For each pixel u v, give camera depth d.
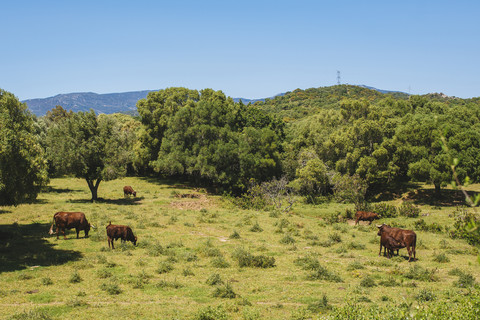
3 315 11.84
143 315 12.38
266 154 56.28
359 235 30.12
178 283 16.08
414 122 49.78
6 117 21.52
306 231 30.11
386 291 15.48
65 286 15.42
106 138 40.78
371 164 51.03
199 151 56.22
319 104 154.38
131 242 24.03
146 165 69.69
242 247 23.22
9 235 23.95
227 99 72.50
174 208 41.69
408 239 21.52
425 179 48.12
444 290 15.33
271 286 16.55
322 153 59.66
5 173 20.09
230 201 48.94
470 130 44.75
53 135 39.28
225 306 13.41
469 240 26.12
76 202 40.22
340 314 9.54
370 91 184.88
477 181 45.81
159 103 66.50
